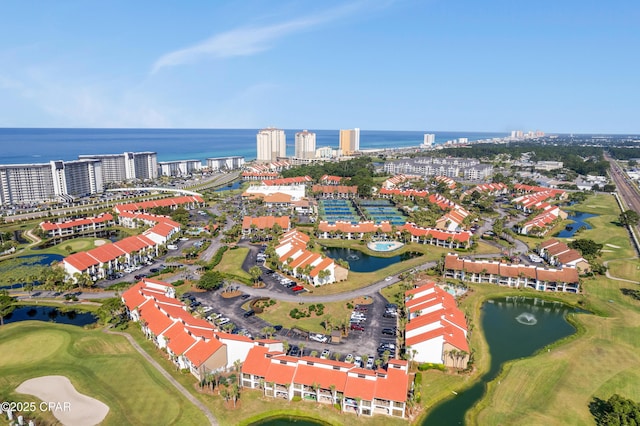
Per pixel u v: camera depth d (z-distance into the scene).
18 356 121.62
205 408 101.56
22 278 183.62
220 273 179.38
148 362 120.00
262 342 117.38
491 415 99.94
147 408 100.25
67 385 107.94
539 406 102.75
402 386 102.44
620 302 165.38
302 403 104.81
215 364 114.69
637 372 117.19
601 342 134.00
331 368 107.50
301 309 154.75
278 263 197.50
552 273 179.38
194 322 131.38
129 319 147.88
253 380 109.75
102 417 96.56
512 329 146.25
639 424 89.00
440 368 119.31
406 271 193.75
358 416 100.56
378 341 132.62
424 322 132.12
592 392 108.31
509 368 119.31
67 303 160.25
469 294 173.12
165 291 162.00
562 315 158.62
